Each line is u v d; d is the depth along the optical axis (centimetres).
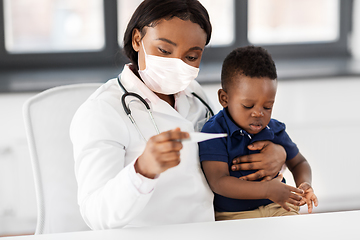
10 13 265
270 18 294
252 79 108
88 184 94
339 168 259
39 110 124
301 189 110
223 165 111
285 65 277
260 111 110
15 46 269
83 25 274
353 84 251
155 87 110
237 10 287
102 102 105
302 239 76
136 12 107
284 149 122
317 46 303
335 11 301
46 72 262
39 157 120
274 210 117
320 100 251
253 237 77
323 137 254
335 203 263
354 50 302
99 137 99
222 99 118
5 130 221
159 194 104
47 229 117
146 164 77
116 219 85
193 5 102
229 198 115
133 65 116
